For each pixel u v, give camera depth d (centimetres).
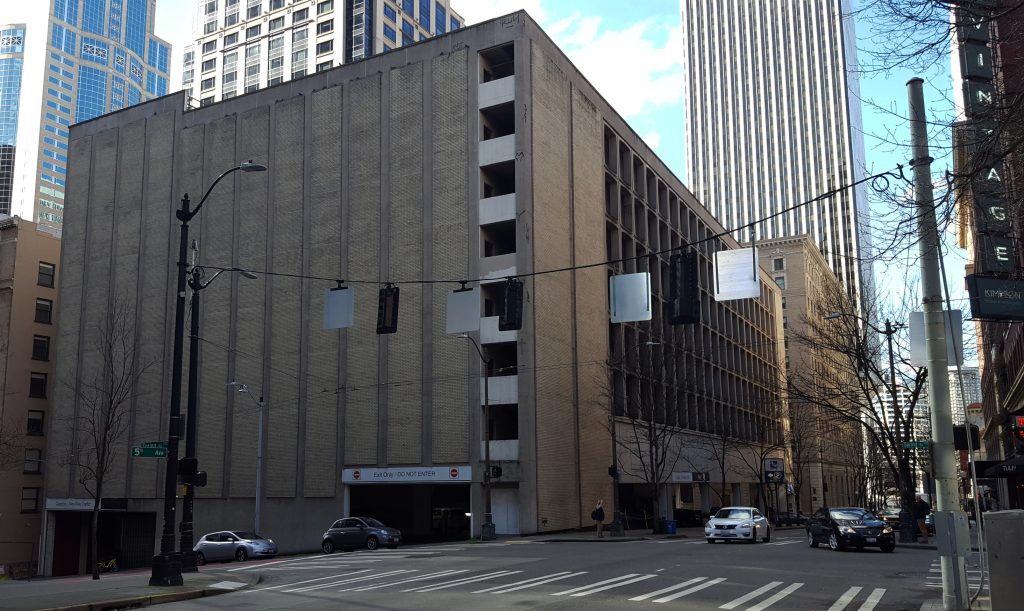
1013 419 2736
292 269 5153
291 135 5344
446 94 4869
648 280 1981
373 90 5109
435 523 5259
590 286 5188
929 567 2172
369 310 4831
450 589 1742
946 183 997
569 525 4606
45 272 6650
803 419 6144
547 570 2139
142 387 5588
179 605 1650
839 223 14588
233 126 5597
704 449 6700
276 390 5066
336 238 5031
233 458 5141
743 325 8300
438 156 4812
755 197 15438
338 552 3700
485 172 4788
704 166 16012
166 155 5875
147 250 5812
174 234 5719
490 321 4481
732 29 16412
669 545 3300
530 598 1547
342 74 5247
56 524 5884
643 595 1584
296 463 4903
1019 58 929
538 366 4462
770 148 15525
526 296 4425
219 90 11094
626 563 2328
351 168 5078
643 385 5469
